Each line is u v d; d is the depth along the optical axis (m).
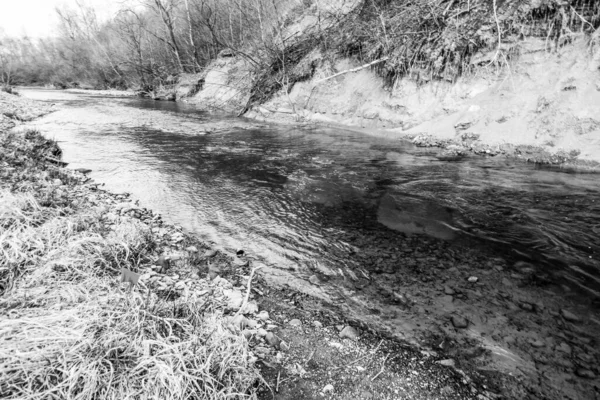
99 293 2.82
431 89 9.64
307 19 16.45
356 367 2.48
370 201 5.53
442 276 3.57
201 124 13.19
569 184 5.63
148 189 6.25
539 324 2.88
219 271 3.71
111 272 3.30
